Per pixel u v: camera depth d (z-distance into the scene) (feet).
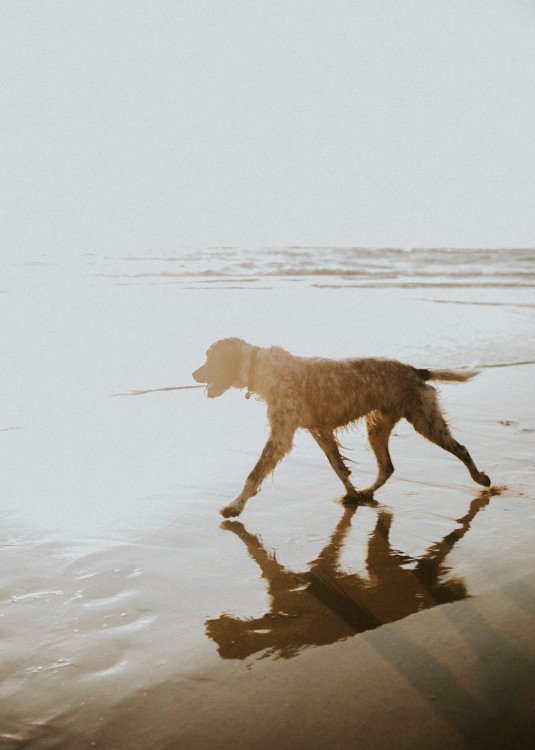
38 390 31.45
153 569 14.62
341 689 10.15
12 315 51.65
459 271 107.96
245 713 9.63
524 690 9.93
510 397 30.58
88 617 12.53
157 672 10.72
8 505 18.22
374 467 22.02
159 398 30.53
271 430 18.57
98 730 9.32
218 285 77.00
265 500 19.06
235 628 12.12
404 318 51.93
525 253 152.56
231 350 18.90
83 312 53.57
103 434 25.16
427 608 12.75
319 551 15.61
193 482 20.31
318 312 54.60
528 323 49.83
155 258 127.13
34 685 10.39
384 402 19.20
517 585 13.53
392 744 8.89
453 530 16.74
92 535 16.40
